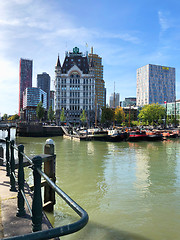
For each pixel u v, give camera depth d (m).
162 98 187.62
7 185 6.19
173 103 134.25
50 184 2.17
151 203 9.27
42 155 7.69
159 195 10.30
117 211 8.52
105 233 6.83
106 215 8.16
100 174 14.59
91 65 107.00
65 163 18.88
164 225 7.34
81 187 11.66
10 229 3.67
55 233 1.35
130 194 10.53
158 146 34.41
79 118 103.31
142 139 43.94
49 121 98.88
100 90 149.12
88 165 17.86
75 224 1.41
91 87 105.75
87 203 9.36
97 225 7.38
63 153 25.95
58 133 69.94
